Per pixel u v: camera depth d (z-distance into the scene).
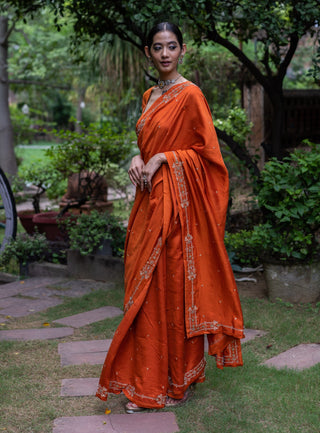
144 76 10.56
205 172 2.76
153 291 2.71
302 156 4.50
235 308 2.78
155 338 2.70
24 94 23.27
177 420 2.66
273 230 4.59
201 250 2.77
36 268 6.23
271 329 3.95
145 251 2.72
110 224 5.90
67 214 7.09
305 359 3.39
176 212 2.70
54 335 4.00
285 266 4.52
